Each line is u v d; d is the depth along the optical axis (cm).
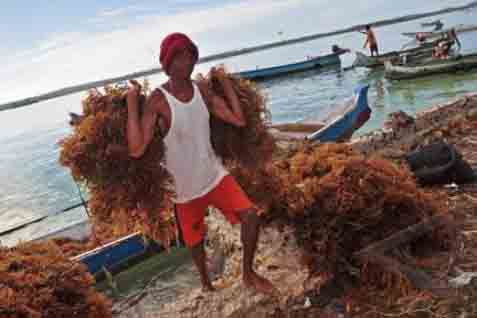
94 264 590
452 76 1783
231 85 340
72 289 357
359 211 389
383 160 463
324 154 470
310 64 2922
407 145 713
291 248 444
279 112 1780
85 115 329
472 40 2869
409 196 407
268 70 2838
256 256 459
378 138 807
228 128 348
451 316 304
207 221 600
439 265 363
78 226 752
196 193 330
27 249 388
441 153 539
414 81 1841
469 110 848
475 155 614
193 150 310
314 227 388
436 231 392
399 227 396
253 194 424
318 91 2138
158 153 316
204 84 329
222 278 480
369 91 1827
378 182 411
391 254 370
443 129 735
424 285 339
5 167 1705
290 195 417
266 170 425
